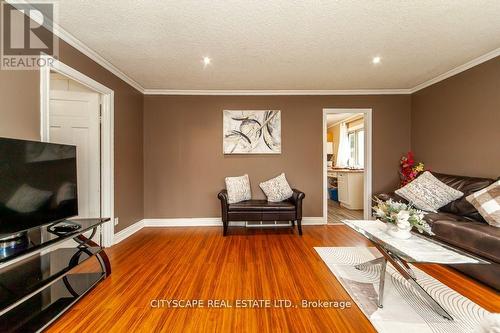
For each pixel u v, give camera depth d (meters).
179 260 2.71
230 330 1.59
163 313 1.76
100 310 1.79
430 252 1.69
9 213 1.58
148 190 4.23
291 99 4.31
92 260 2.70
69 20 2.14
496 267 1.98
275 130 4.29
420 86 4.03
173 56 2.91
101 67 2.96
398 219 1.98
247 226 4.15
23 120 1.92
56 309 1.71
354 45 2.65
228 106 4.29
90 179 2.99
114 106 3.27
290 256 2.81
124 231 3.53
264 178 4.32
